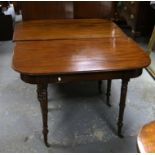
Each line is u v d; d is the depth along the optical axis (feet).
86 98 7.87
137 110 7.26
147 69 9.49
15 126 6.58
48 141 6.08
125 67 4.82
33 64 4.87
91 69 4.72
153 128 3.14
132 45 5.92
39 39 6.27
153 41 9.96
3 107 7.36
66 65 4.86
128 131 6.44
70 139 6.17
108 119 6.90
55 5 8.35
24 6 8.16
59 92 8.16
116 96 7.97
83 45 5.91
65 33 6.74
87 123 6.73
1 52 10.93
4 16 11.75
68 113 7.13
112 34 6.70
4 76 9.07
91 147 5.93
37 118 6.88
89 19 8.20
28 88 8.35
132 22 11.76
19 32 6.79
